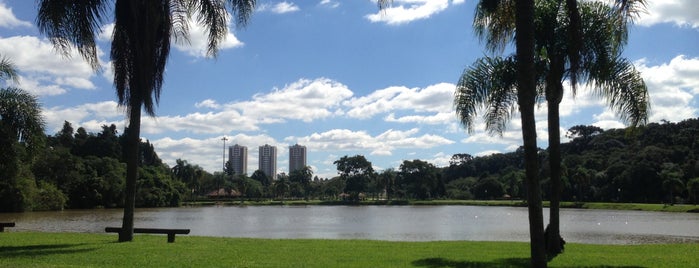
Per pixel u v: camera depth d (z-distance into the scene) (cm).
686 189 9606
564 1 1706
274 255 1568
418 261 1470
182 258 1467
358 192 15875
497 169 18425
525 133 1197
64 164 9631
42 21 1603
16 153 2064
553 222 1694
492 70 1727
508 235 3631
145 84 1866
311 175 18275
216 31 1947
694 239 3225
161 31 1962
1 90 2022
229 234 3772
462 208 11725
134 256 1495
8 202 7162
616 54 1616
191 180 14612
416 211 9794
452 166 19800
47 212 7612
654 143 12006
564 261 1490
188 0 1980
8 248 1672
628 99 1662
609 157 12356
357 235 3675
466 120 1741
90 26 1669
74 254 1524
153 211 9294
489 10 1514
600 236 3538
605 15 1661
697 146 11012
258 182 18362
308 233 3919
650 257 1580
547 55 1722
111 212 7900
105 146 12194
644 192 10519
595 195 11300
